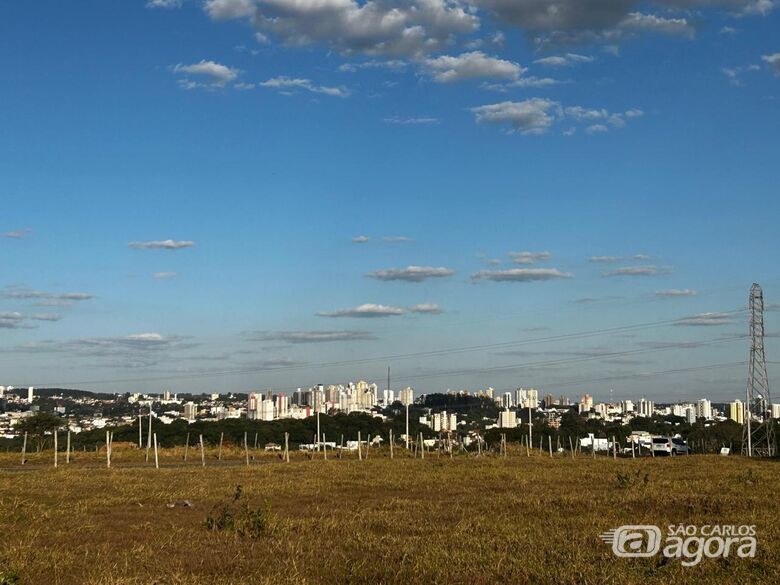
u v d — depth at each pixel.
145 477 35.44
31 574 14.52
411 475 34.94
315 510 23.14
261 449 68.88
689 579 13.37
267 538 18.30
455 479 33.06
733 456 53.03
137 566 15.04
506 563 14.54
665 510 21.48
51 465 48.34
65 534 19.14
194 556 15.98
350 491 29.23
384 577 13.80
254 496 27.56
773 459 49.38
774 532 17.30
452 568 14.16
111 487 30.55
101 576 14.09
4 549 16.84
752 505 21.70
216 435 77.56
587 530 18.03
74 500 26.34
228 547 17.02
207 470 40.06
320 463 44.41
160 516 22.56
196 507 24.66
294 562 14.92
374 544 16.81
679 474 33.84
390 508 23.47
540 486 29.95
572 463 43.62
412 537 17.64
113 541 18.11
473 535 17.78
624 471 36.06
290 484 31.20
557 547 15.91
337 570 14.56
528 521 19.78
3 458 53.16
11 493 27.98
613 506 22.22
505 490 28.83
